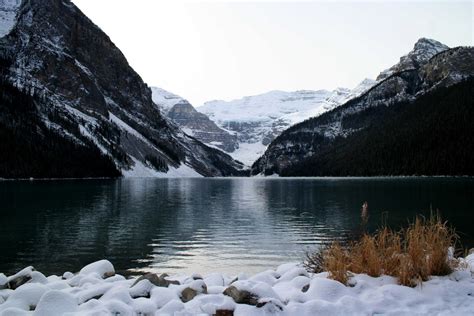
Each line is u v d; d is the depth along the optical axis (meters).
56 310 6.91
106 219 33.97
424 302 7.48
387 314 6.96
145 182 122.25
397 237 9.73
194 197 61.72
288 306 7.16
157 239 24.86
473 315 6.86
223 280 9.87
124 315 6.89
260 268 17.67
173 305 7.20
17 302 7.78
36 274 9.61
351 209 42.75
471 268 9.34
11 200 49.81
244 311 6.86
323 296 7.68
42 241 23.83
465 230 27.03
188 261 19.02
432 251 9.02
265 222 32.81
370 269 8.93
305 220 34.16
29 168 118.19
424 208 41.50
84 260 19.02
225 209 43.53
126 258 19.61
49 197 54.78
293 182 134.88
